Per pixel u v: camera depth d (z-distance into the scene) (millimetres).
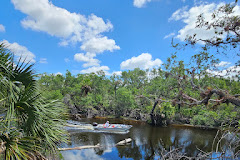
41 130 3387
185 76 8656
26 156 2887
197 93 10711
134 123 21875
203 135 15219
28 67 3738
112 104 29469
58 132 3730
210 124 18328
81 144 11375
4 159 2674
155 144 12188
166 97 20609
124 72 49219
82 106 29062
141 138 13781
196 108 19625
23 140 3043
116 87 44094
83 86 30859
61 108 4203
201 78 8461
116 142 12391
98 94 31969
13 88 3328
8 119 2852
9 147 2756
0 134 2908
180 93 8664
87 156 9367
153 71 30047
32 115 3209
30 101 3254
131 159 9352
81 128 16109
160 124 20844
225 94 5906
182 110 21984
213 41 4934
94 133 14523
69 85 37938
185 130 17500
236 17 4266
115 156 9680
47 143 3549
